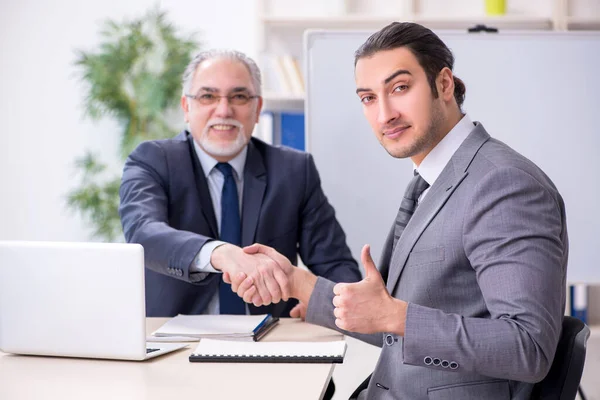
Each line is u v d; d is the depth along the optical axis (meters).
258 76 2.65
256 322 2.02
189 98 2.57
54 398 1.41
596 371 3.58
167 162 2.56
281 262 1.93
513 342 1.32
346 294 1.40
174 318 2.10
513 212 1.41
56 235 5.00
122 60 4.64
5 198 5.01
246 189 2.58
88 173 4.87
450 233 1.51
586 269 3.40
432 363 1.38
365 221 3.38
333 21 4.00
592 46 3.35
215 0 4.81
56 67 4.94
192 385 1.49
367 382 1.87
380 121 1.64
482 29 3.41
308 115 3.38
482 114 3.39
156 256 2.16
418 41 1.62
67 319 1.71
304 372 1.58
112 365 1.66
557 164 3.39
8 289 1.74
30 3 4.93
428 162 1.68
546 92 3.37
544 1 4.07
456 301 1.52
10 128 4.98
